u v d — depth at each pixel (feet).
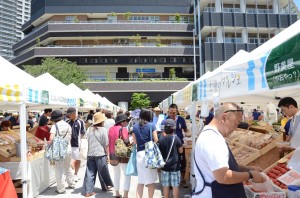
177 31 164.76
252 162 15.53
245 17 143.54
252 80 9.97
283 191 10.73
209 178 8.10
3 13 487.61
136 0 179.42
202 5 154.71
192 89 21.56
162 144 18.25
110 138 21.35
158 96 154.81
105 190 23.41
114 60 163.63
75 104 34.58
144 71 167.63
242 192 8.38
